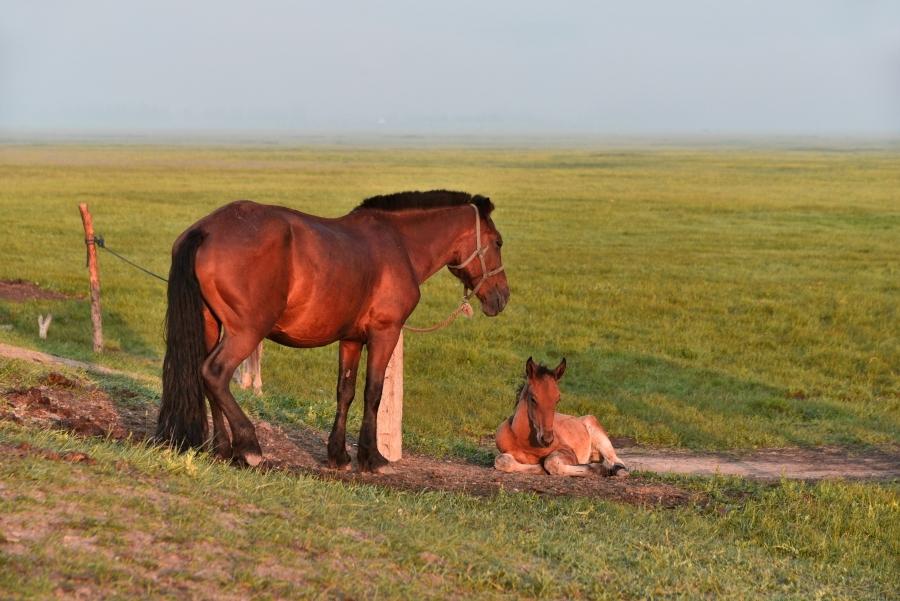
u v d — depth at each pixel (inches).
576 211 1814.7
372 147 6510.8
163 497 231.3
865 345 765.3
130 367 550.9
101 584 179.3
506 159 4338.1
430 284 1026.1
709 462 459.5
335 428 358.9
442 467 390.6
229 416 303.7
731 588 258.5
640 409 565.6
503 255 1228.5
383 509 277.1
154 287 927.0
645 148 6889.8
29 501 205.8
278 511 243.8
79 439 293.4
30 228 1344.7
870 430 538.0
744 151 6102.4
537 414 377.4
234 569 199.5
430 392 589.0
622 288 995.3
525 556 257.1
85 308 797.2
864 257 1246.9
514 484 367.2
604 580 247.1
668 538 305.9
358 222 346.3
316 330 321.1
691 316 863.7
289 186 2266.2
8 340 558.9
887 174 3095.5
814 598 266.7
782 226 1606.8
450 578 227.0
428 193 367.9
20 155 4288.9
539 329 797.9
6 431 277.0
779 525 341.7
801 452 488.7
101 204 1728.6
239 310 296.2
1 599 164.4
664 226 1588.3
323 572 209.5
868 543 334.6
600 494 364.5
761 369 694.5
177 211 1637.6
